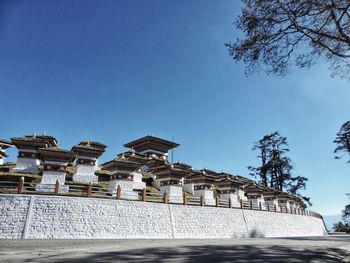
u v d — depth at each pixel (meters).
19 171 30.12
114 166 30.83
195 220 27.83
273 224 37.41
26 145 31.39
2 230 18.89
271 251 14.49
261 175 69.12
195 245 16.75
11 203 19.92
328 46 14.55
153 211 25.28
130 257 11.09
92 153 32.41
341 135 53.66
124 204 23.94
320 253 14.81
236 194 43.59
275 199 49.47
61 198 21.47
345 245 21.50
